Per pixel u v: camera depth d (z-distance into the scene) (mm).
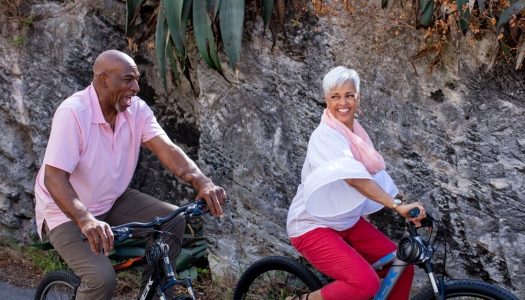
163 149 3279
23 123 5055
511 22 3439
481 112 3713
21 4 4992
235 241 4379
